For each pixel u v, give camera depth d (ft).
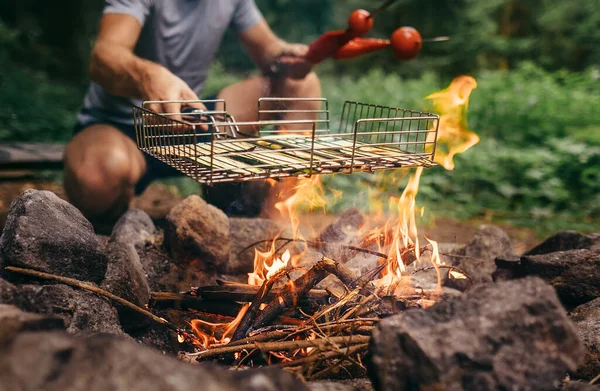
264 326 6.86
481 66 37.42
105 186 11.45
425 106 25.03
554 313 5.02
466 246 9.86
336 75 40.68
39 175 18.33
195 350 7.07
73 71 37.76
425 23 37.91
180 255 9.16
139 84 9.41
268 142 7.27
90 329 6.20
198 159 6.18
